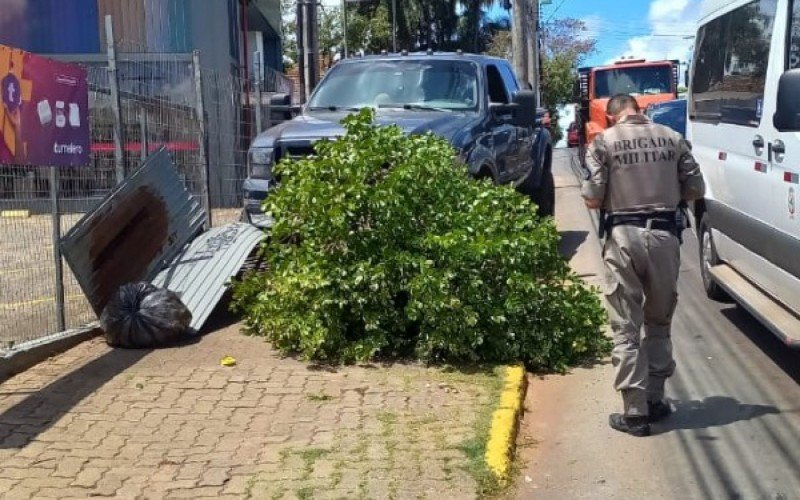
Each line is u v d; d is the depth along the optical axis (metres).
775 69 6.26
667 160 5.45
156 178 8.58
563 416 5.93
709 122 8.36
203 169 9.95
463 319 6.57
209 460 4.96
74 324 7.61
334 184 6.91
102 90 8.55
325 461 4.94
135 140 9.04
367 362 6.73
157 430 5.38
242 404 5.83
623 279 5.45
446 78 10.08
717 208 8.02
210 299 7.68
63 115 6.85
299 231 7.08
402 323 6.84
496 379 6.32
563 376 6.76
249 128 12.28
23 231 8.63
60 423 5.47
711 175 8.23
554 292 6.96
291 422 5.52
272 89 21.02
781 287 6.34
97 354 6.90
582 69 25.98
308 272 6.73
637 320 5.50
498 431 5.33
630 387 5.47
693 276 10.30
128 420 5.54
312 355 6.72
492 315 6.63
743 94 7.13
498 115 10.19
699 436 5.50
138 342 7.01
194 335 7.41
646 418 5.51
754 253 6.93
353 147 7.05
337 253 6.85
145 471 4.82
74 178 7.94
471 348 6.66
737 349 7.36
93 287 7.46
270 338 7.16
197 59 9.92
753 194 6.77
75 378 6.30
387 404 5.82
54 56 18.39
